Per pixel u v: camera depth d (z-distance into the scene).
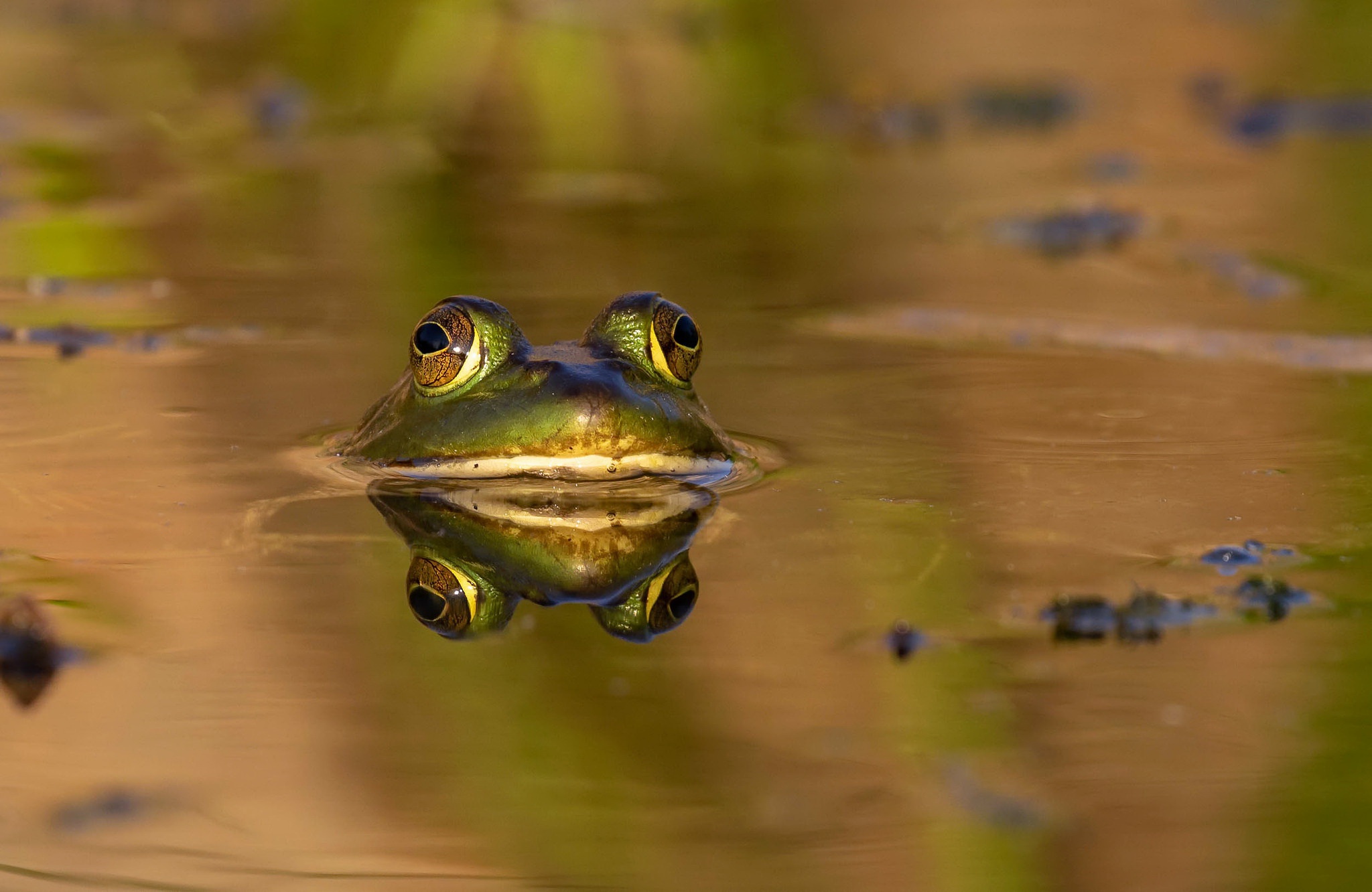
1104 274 19.53
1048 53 33.78
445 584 9.30
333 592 9.15
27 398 13.31
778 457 12.16
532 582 9.41
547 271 19.03
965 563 9.71
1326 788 7.04
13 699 7.78
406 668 8.17
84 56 31.48
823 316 17.31
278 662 8.22
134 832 6.64
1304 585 9.34
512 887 6.30
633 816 6.82
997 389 14.34
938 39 34.66
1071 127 28.84
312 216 21.91
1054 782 7.10
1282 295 18.27
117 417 12.80
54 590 9.02
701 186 24.80
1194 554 9.84
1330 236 21.30
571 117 28.48
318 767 7.18
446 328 11.44
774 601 9.12
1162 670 8.23
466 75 28.47
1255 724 7.62
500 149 26.83
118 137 26.12
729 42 30.00
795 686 8.03
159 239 20.28
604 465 11.16
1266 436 12.73
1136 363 15.32
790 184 25.00
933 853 6.57
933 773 7.19
